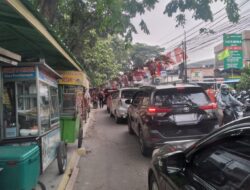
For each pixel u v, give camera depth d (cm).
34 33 511
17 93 586
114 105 1823
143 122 834
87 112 2070
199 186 293
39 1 941
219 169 284
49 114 661
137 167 769
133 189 618
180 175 339
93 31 1700
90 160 867
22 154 410
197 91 817
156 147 779
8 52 526
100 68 2803
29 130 577
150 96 821
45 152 600
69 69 1076
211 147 315
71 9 1384
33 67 579
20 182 399
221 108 988
